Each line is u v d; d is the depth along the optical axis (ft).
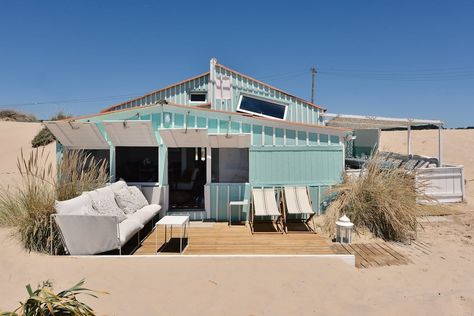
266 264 16.58
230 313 12.17
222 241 20.43
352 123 41.73
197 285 14.32
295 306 12.75
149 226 23.88
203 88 41.14
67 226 17.11
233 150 27.20
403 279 15.56
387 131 110.52
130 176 26.32
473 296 13.84
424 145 85.87
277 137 26.30
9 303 12.64
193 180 33.40
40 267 15.84
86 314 10.19
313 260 17.12
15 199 20.95
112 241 17.02
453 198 33.09
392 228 22.02
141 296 13.32
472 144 81.10
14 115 112.57
